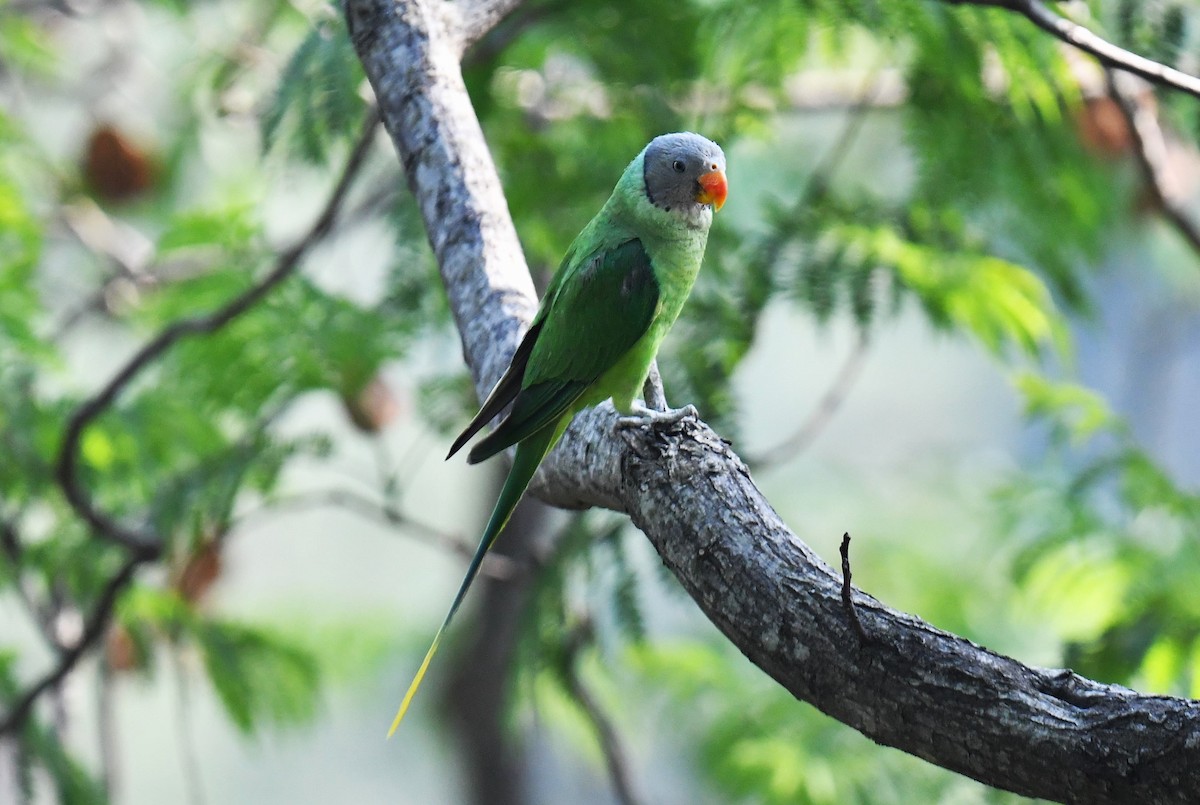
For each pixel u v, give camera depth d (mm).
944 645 4102
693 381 9828
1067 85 9852
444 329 11195
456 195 6828
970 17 9367
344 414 11539
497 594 17984
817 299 9859
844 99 12977
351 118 8352
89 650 11148
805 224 10391
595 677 13227
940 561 17188
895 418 31531
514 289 6637
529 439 6410
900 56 10617
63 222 14133
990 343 10492
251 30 12656
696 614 13492
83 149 14320
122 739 27703
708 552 4684
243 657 11492
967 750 4008
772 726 12586
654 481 5020
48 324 13617
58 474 9898
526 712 12297
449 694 18766
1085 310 11367
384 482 11109
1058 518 11250
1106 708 3850
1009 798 10219
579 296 6609
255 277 11305
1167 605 9805
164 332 9875
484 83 10898
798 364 30859
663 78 10992
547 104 11727
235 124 12781
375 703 19922
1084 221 11312
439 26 7281
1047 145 10664
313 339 10641
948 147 10555
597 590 10047
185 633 11359
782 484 18719
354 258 14250
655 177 6895
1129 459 11023
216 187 15250
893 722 4129
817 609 4320
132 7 15023
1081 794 3840
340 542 27469
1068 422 11180
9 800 10766
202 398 11188
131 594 11078
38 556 11156
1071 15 9203
